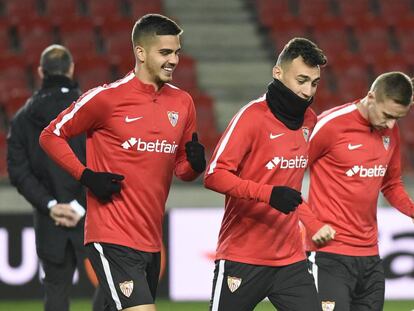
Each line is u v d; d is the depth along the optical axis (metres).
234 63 49.50
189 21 52.69
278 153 15.56
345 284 17.27
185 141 16.23
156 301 31.69
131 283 15.23
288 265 15.88
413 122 45.28
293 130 15.66
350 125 17.23
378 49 52.31
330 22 52.72
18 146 19.89
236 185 14.99
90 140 15.77
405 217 32.56
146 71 15.42
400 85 16.56
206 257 32.06
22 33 49.22
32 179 19.81
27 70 46.41
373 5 56.00
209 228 32.09
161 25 15.20
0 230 30.75
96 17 51.66
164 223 31.80
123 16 52.50
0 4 51.78
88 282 31.12
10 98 42.72
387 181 18.77
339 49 51.88
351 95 48.03
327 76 49.16
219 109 45.94
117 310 15.43
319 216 17.42
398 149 18.33
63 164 15.55
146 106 15.39
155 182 15.53
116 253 15.31
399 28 53.50
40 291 30.98
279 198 14.66
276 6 54.41
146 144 15.34
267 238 15.71
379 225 32.38
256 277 15.81
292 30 52.09
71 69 20.27
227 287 15.91
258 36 52.22
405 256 32.50
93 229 15.51
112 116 15.30
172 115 15.59
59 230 19.95
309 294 15.91
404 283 32.50
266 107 15.55
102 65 46.72
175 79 47.44
